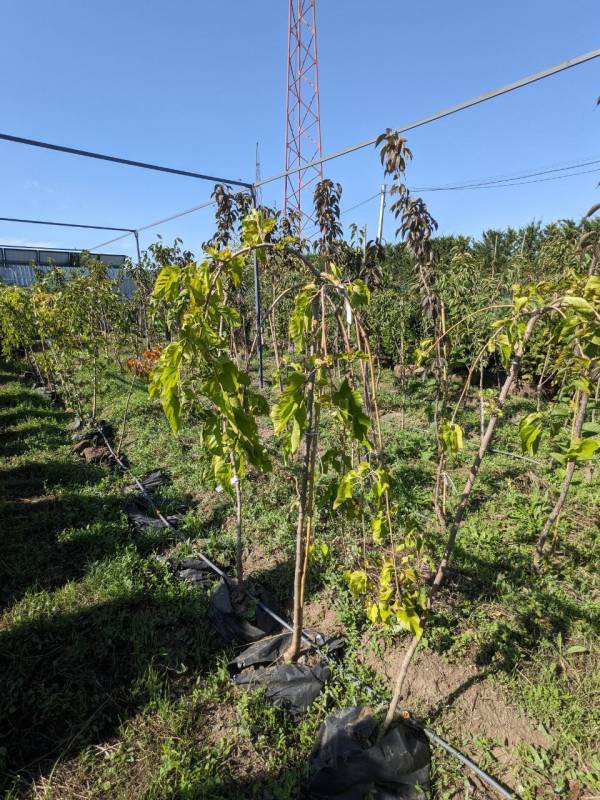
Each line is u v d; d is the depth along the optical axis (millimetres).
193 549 3846
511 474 4965
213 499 4680
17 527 4270
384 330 8078
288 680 2547
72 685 2668
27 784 2170
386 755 2053
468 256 7422
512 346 2279
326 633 2926
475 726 2330
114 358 11508
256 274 7680
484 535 3771
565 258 6445
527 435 2104
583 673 2592
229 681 2666
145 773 2205
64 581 3557
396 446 5598
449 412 6816
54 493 4934
